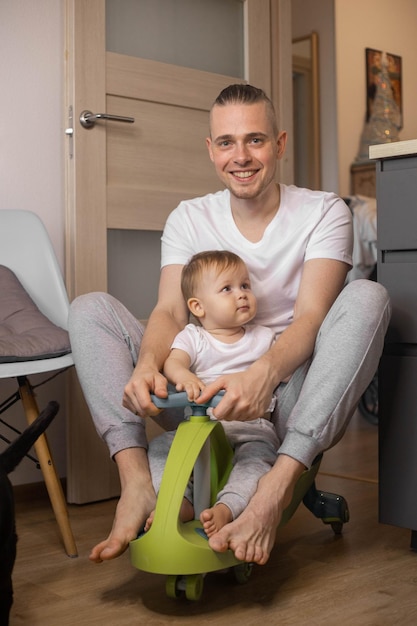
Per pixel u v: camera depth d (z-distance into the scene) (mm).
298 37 4586
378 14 4617
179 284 1689
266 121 1568
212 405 1335
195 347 1515
